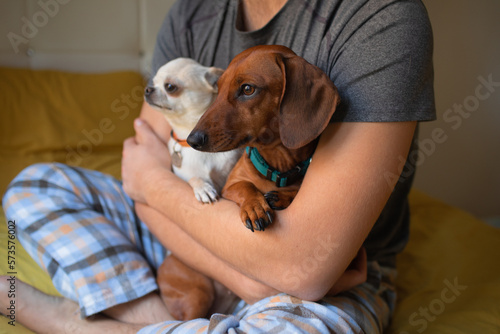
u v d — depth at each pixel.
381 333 1.14
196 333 0.91
